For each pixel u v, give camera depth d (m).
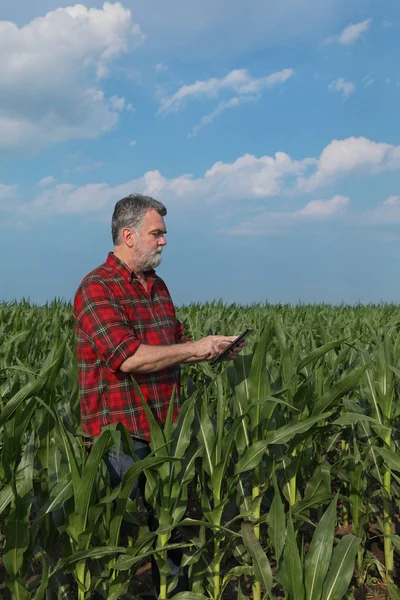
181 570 3.21
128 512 2.96
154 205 3.43
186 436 3.12
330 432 4.39
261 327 7.49
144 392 3.39
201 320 8.95
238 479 3.49
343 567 2.54
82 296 3.34
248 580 3.69
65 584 2.93
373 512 3.95
